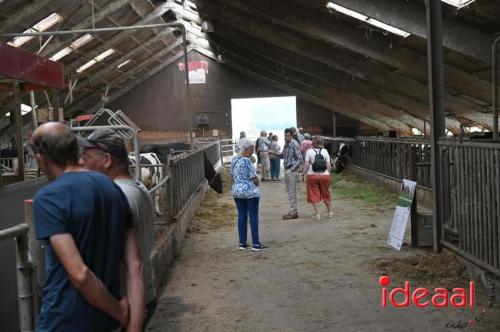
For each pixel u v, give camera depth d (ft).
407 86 58.90
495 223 16.55
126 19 75.05
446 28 38.47
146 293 10.13
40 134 7.95
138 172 21.57
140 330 7.90
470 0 33.83
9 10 52.31
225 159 96.02
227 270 21.90
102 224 7.71
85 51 77.61
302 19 48.65
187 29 91.40
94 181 7.79
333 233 28.48
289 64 72.13
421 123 82.43
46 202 7.41
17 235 9.59
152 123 115.34
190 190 35.55
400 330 14.88
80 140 10.20
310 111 114.62
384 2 38.34
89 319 7.50
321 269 21.40
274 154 61.21
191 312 17.01
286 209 38.45
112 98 114.01
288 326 15.56
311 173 33.17
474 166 18.19
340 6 40.55
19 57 20.34
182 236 27.61
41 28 62.39
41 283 11.02
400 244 23.45
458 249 19.85
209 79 114.83
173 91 114.93
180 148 50.06
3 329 11.12
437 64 22.58
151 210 10.52
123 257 8.18
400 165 42.60
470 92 49.01
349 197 42.60
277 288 19.19
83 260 7.50
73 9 60.64
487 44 38.09
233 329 15.48
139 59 100.68
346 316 16.15
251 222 25.30
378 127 101.40
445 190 21.49
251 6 48.75
